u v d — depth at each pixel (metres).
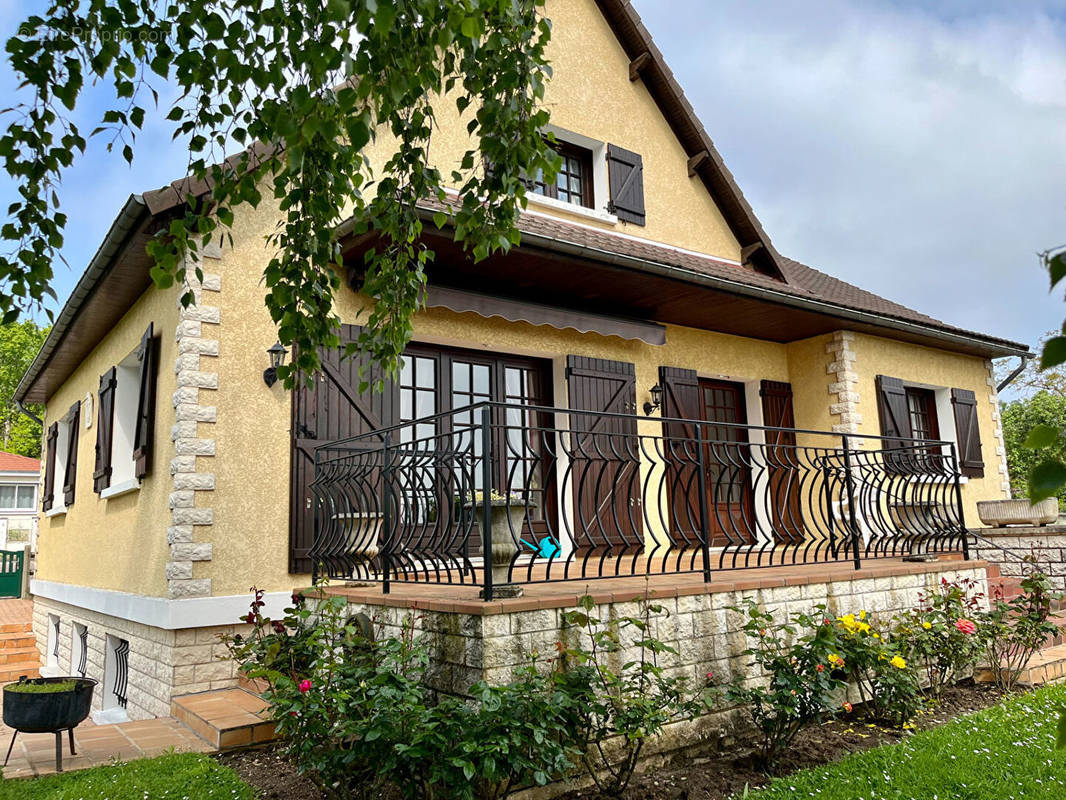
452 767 3.49
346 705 3.90
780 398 10.79
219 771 4.46
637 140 10.58
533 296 8.32
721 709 5.00
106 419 8.66
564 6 10.20
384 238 6.59
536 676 3.84
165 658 6.25
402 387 7.77
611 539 8.67
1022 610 6.59
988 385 12.58
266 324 6.81
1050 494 1.26
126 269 7.35
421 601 4.49
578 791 4.28
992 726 5.12
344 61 2.67
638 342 9.54
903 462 7.92
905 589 6.49
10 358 34.00
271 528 6.59
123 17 3.44
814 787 4.18
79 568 9.95
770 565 6.16
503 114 3.57
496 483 8.25
